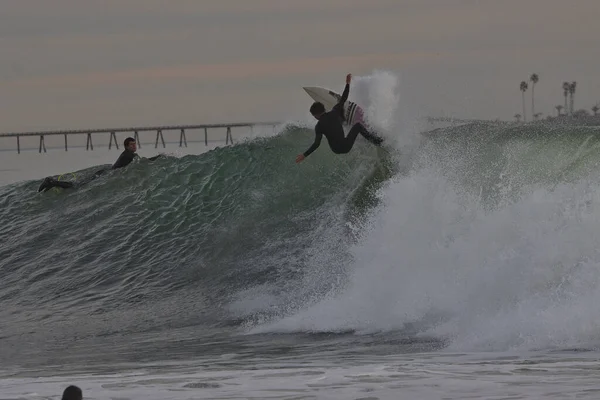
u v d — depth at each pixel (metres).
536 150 47.41
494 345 30.77
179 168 63.78
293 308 42.34
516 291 35.06
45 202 66.50
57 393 21.78
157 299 48.53
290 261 49.16
